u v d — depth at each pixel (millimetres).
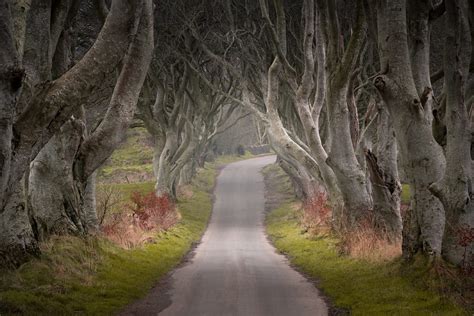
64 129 17344
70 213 17469
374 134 26469
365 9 18219
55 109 11164
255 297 13453
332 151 21688
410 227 14602
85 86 11844
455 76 12180
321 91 23859
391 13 14266
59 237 16312
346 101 21672
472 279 11898
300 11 30266
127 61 17000
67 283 13078
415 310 10805
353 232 20156
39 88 11266
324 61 23672
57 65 17875
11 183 10602
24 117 10758
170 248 22984
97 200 27594
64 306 11336
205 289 14625
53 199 17125
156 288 14891
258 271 18016
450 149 12531
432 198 14023
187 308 12148
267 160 81375
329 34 21016
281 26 25797
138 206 27109
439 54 26328
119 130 17531
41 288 12078
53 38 15031
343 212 22031
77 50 29016
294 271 18094
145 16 16500
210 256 22406
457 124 12359
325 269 17453
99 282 14070
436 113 13828
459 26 12023
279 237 28125
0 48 8469
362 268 16203
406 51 14242
